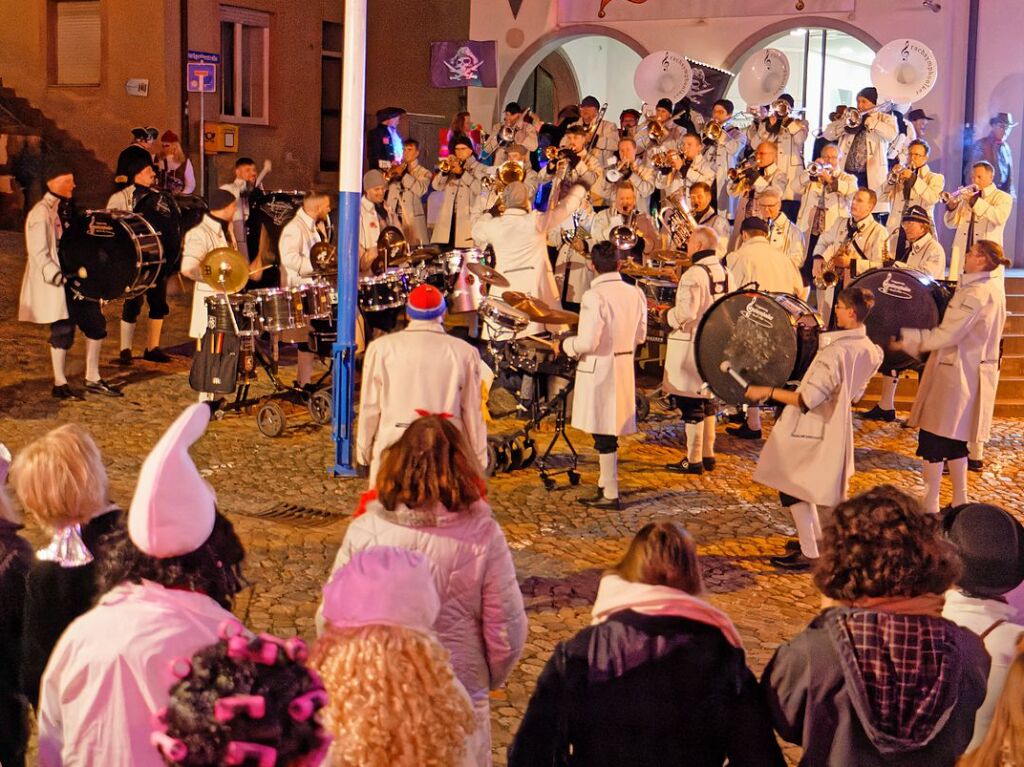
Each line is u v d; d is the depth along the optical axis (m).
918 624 3.06
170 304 15.71
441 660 2.72
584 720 3.17
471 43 19.58
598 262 8.55
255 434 10.36
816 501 7.36
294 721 2.23
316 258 10.46
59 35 20.33
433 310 6.14
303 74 20.80
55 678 2.77
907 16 17.05
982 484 10.17
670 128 15.47
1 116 19.95
